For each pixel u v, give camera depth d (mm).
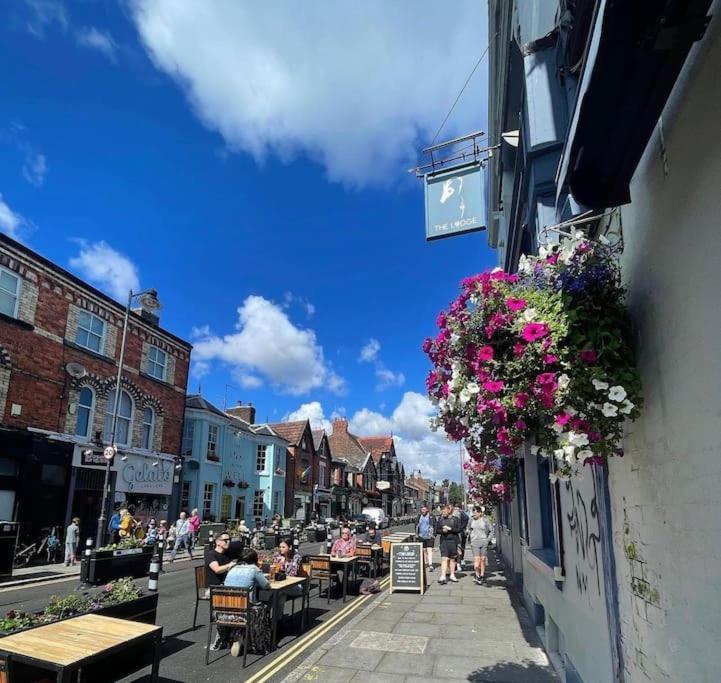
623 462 3143
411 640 7016
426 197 8344
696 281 2115
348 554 12047
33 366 17766
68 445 18719
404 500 85500
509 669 5793
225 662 6438
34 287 18016
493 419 3043
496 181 11867
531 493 8023
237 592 6551
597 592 3854
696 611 2168
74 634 4312
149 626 4641
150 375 23859
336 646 6758
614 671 3367
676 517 2371
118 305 22125
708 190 1986
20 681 3832
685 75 2145
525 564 8984
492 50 9414
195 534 20844
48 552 16922
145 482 22828
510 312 2986
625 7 1802
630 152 2557
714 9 1876
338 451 66000
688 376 2211
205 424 29344
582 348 2768
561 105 5727
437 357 3543
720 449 1946
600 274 3020
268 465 36000
